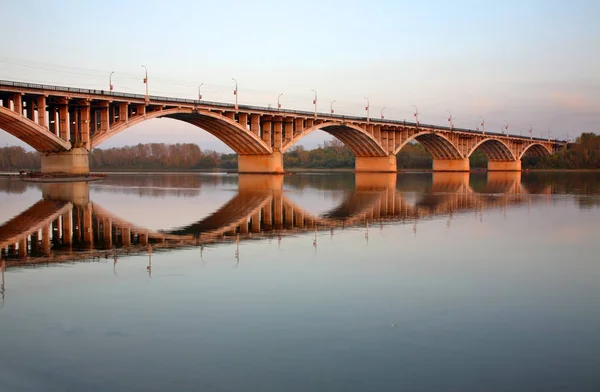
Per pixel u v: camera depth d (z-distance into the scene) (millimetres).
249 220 27312
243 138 86188
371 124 105500
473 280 14016
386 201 40125
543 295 12617
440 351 9148
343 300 12070
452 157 133625
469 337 9797
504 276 14492
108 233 22297
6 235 21672
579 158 155750
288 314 11055
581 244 19766
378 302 11930
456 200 40906
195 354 9000
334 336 9812
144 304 11734
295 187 59969
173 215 29438
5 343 9484
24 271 14953
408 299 12180
